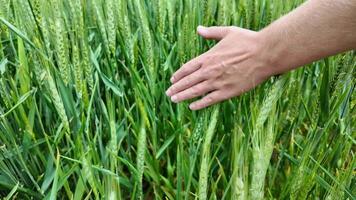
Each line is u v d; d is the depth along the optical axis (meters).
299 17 0.36
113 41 0.42
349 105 0.46
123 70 0.48
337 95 0.43
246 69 0.39
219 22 0.46
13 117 0.43
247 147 0.36
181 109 0.43
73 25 0.40
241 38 0.39
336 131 0.43
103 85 0.47
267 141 0.34
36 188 0.43
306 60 0.37
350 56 0.41
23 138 0.40
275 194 0.43
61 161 0.42
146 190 0.46
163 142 0.46
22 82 0.40
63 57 0.37
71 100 0.40
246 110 0.41
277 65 0.38
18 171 0.41
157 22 0.46
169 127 0.45
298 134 0.48
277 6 0.46
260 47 0.38
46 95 0.41
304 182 0.36
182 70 0.42
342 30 0.34
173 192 0.42
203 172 0.32
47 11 0.37
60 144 0.44
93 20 0.48
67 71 0.38
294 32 0.36
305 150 0.38
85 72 0.39
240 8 0.47
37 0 0.37
